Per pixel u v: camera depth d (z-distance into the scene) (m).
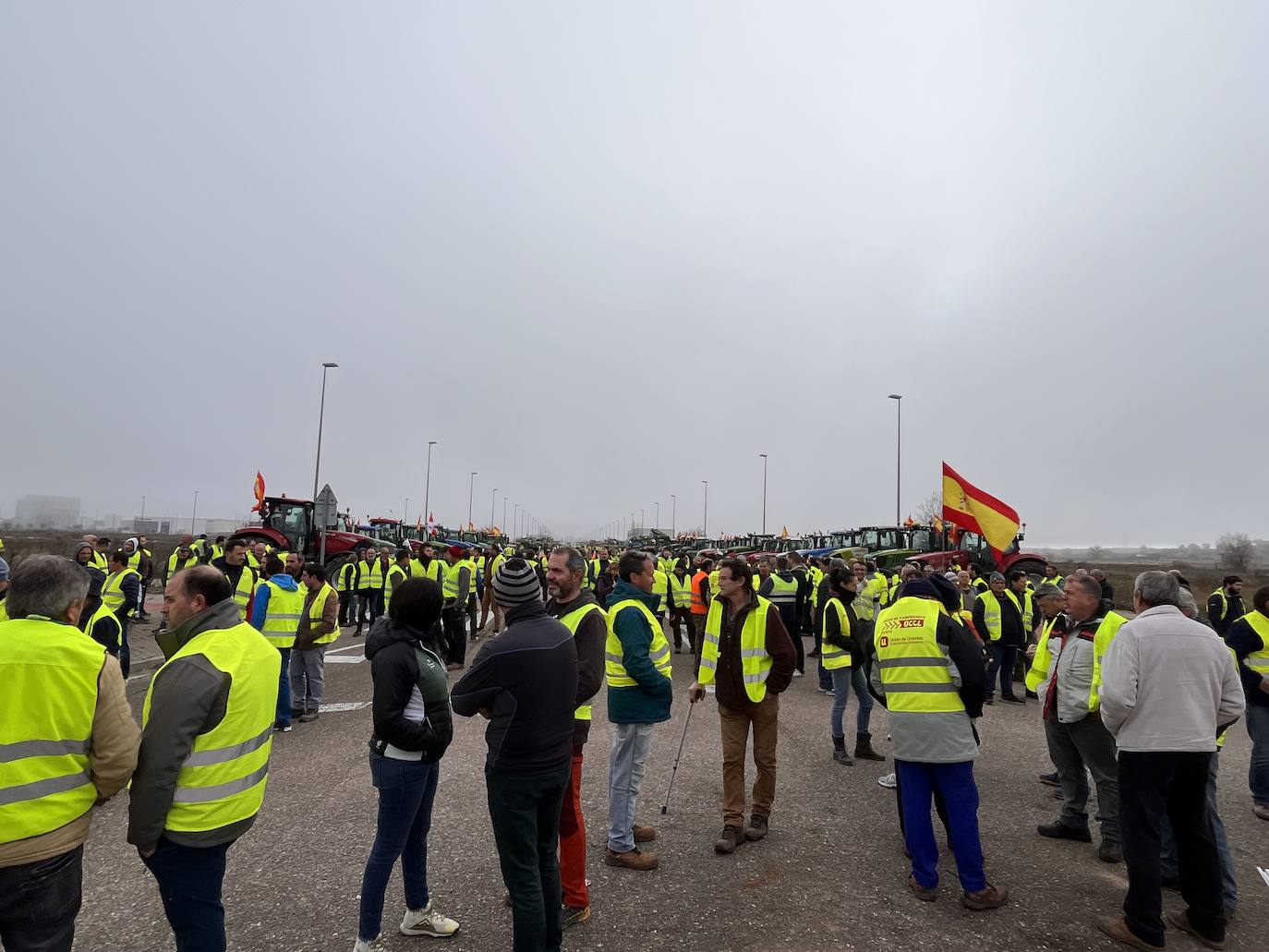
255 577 8.12
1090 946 3.60
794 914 3.85
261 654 2.81
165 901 2.55
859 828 5.12
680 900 3.99
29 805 2.29
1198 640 3.79
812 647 15.00
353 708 8.66
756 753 4.93
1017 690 10.84
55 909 2.36
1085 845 4.93
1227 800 5.93
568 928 3.68
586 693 3.78
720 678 4.92
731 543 40.25
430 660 3.42
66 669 2.36
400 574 13.32
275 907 3.84
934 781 4.20
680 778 6.18
